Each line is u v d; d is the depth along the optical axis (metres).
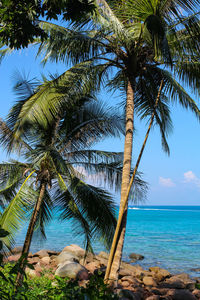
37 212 8.67
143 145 7.95
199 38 7.25
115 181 9.41
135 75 8.51
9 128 8.52
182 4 6.03
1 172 8.99
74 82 8.55
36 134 9.31
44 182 8.85
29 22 3.88
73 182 8.96
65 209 9.20
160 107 9.77
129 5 6.95
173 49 7.62
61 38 7.67
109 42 8.23
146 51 8.02
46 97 8.17
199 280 12.84
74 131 9.33
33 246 21.55
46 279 9.54
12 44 3.99
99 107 9.23
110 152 9.54
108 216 9.00
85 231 9.34
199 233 33.06
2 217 7.93
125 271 12.98
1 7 3.71
